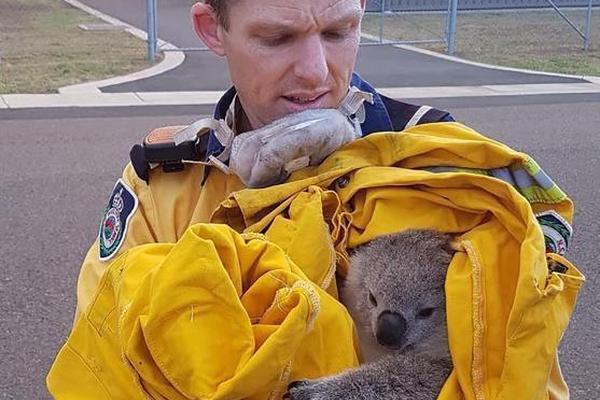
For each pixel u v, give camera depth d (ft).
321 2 2.94
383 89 20.99
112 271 2.73
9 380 7.26
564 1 38.86
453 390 2.54
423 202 2.87
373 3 35.06
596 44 29.22
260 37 2.99
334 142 3.01
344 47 3.06
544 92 21.06
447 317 2.61
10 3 37.32
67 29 29.27
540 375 2.50
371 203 2.90
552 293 2.52
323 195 2.94
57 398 2.76
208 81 20.63
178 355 2.37
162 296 2.40
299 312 2.37
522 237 2.68
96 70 21.61
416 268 2.76
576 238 10.61
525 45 28.99
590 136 16.42
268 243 2.69
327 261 2.82
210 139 3.31
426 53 27.09
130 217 3.33
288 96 3.06
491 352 2.55
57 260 9.50
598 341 8.02
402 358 2.68
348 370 2.63
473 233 2.74
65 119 16.31
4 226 10.45
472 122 17.60
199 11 3.18
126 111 17.20
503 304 2.60
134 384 2.61
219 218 3.12
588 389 7.32
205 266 2.41
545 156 14.87
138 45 25.84
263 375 2.32
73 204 11.34
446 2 36.40
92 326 2.74
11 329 8.01
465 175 2.77
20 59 22.86
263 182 3.10
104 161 13.38
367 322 2.85
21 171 12.76
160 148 3.36
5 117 16.40
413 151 2.96
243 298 2.56
